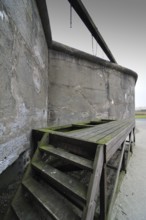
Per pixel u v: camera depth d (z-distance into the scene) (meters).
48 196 1.11
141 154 3.62
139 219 1.41
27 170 1.36
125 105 5.75
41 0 2.06
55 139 1.61
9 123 1.27
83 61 3.98
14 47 1.36
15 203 1.13
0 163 1.13
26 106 1.74
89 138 1.38
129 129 2.68
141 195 1.82
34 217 1.05
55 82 3.33
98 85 4.43
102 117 4.56
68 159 1.21
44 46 2.75
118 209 1.54
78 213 1.27
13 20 1.33
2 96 1.14
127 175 2.41
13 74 1.34
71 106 3.65
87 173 2.21
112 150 1.34
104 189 1.15
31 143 1.92
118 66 5.10
